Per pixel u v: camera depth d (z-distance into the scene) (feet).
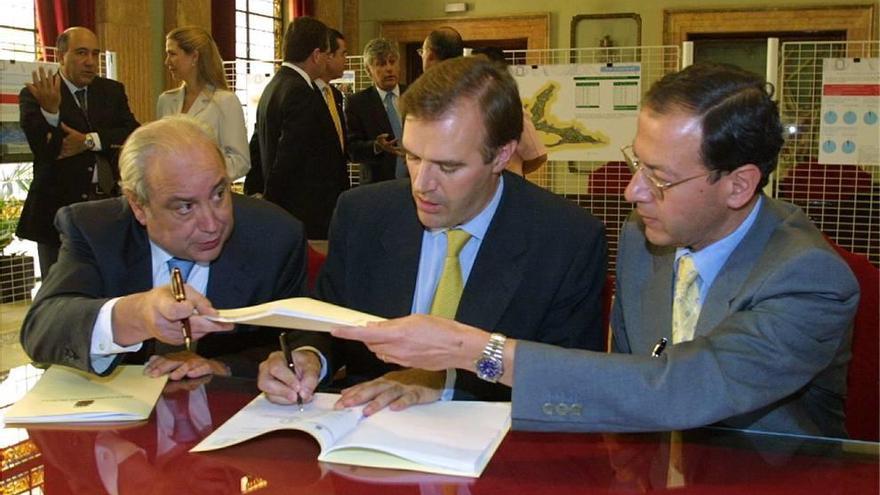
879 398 5.83
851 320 4.34
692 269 4.87
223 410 4.73
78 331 5.00
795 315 4.17
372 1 34.47
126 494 3.59
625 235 5.53
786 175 13.32
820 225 13.29
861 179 12.90
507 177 6.13
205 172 5.37
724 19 30.78
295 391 4.69
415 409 4.56
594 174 13.79
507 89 5.25
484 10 33.19
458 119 5.13
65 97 13.83
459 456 3.86
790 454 3.98
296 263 6.48
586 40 32.17
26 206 13.70
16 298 15.62
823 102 12.34
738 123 4.23
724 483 3.67
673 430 4.18
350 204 6.36
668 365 4.10
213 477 3.77
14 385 5.32
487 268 5.80
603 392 4.05
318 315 4.24
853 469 3.81
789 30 30.35
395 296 5.94
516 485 3.65
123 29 22.54
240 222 6.34
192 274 6.15
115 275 6.00
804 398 4.93
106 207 6.26
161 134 5.41
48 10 20.83
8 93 13.83
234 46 26.99
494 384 5.64
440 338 4.14
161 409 4.75
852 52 29.99
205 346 6.30
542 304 5.78
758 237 4.66
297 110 13.24
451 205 5.40
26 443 4.23
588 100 13.33
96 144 13.74
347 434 4.16
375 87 16.44
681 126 4.28
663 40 31.35
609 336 6.85
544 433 4.26
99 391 4.99
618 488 3.61
